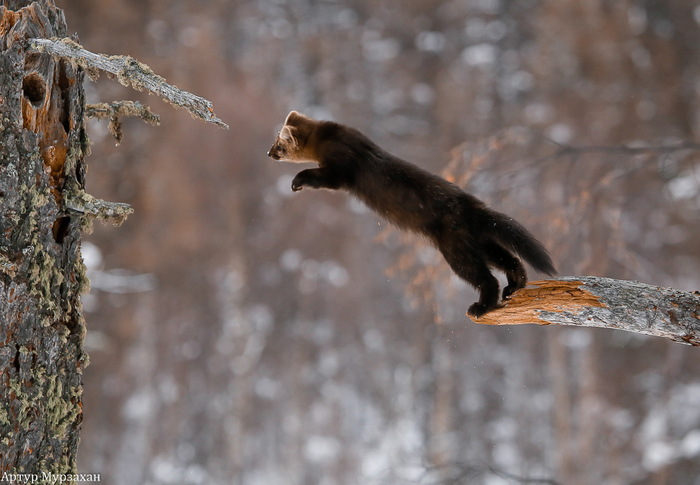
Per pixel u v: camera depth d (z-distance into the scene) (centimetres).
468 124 3950
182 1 4506
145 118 561
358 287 3709
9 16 475
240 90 3834
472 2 5369
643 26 2973
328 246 3712
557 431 2867
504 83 4594
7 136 469
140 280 3012
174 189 3197
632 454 2867
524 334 3559
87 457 2892
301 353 3612
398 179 719
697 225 2512
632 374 2962
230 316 3422
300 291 3706
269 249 3684
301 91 5009
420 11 5303
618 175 1384
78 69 512
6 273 463
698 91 2673
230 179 3491
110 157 3000
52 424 484
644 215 2545
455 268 688
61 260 499
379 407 3603
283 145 782
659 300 524
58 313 490
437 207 698
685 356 2877
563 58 3173
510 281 676
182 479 3291
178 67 3634
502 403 3603
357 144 752
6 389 460
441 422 3145
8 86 468
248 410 3269
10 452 460
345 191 773
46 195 483
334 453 3538
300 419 3441
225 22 5375
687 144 1323
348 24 5616
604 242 1574
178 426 3409
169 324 3431
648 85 2667
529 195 1638
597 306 541
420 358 3469
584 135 2817
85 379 2844
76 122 508
